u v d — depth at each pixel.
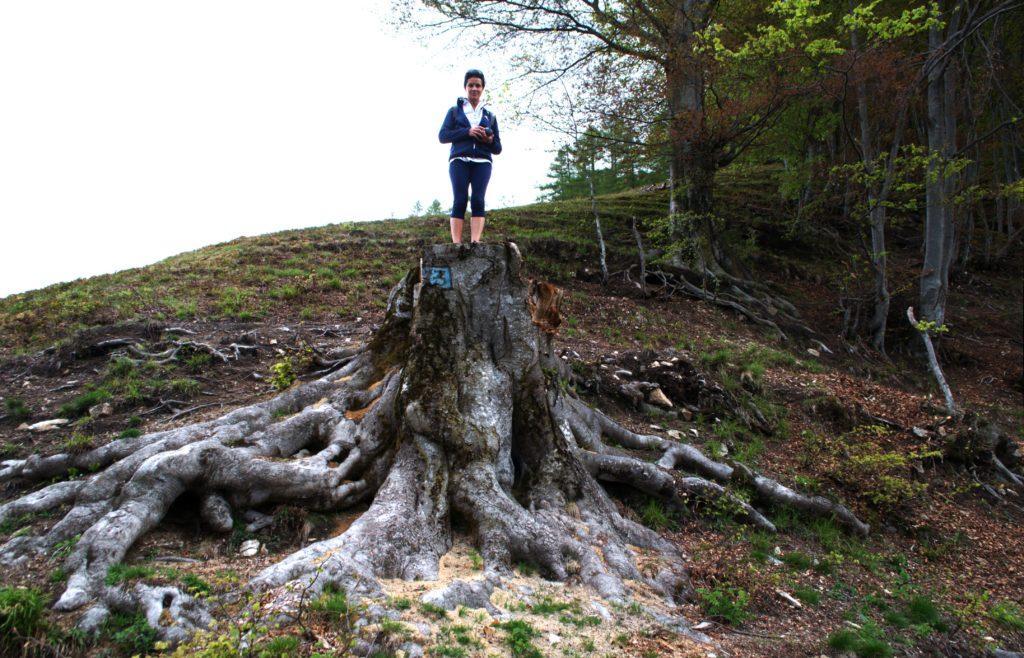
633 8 19.00
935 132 17.95
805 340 18.17
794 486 9.08
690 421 10.77
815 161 22.89
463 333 6.98
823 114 22.38
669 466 8.60
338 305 14.12
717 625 5.51
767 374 13.08
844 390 13.02
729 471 8.77
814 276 23.22
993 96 23.06
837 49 14.59
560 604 5.11
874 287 19.59
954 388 17.25
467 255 7.12
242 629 3.80
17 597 4.14
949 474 10.75
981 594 7.41
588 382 10.72
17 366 9.91
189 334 11.36
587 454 7.92
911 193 24.09
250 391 9.46
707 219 20.53
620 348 13.54
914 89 16.36
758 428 10.85
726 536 7.66
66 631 4.08
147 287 14.12
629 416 10.48
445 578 5.23
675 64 18.48
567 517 6.48
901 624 6.28
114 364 9.72
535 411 7.06
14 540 5.15
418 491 6.01
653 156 20.52
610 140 19.50
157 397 8.88
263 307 13.41
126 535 5.09
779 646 5.32
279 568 4.75
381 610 4.41
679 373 11.59
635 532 6.85
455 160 7.15
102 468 6.52
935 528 9.01
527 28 18.70
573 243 20.88
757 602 6.12
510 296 7.20
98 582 4.57
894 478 9.18
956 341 20.33
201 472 5.93
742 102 17.89
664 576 6.05
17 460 6.88
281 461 6.36
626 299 17.78
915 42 20.69
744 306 18.88
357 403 7.46
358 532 5.37
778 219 26.55
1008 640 6.32
